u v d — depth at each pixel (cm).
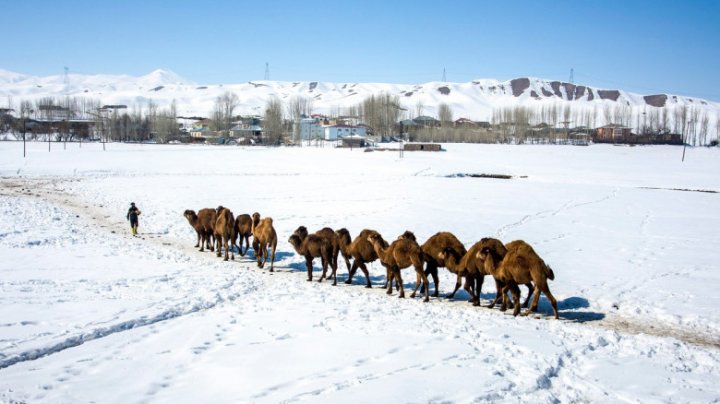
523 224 2628
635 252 1953
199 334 1019
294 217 2748
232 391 763
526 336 1016
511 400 740
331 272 1667
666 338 1033
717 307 1246
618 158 9156
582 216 2973
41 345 923
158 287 1377
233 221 1830
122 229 2403
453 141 14262
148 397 742
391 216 2816
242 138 14325
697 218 2958
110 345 953
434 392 757
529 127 15925
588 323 1153
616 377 830
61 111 16712
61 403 715
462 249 1327
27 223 2378
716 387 794
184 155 8231
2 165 5803
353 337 1002
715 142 14288
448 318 1144
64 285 1362
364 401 725
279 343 970
